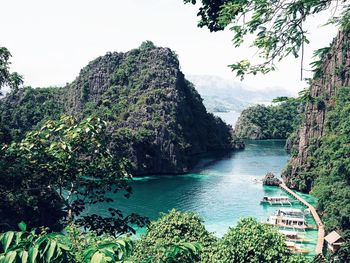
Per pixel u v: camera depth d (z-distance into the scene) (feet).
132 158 341.41
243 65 23.06
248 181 301.84
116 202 229.04
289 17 21.39
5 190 36.50
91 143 36.40
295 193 270.67
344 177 205.16
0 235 13.70
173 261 15.21
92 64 501.97
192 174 339.57
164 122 392.47
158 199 242.17
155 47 506.48
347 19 21.36
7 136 117.29
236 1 21.71
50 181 36.42
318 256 38.58
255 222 94.27
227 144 511.40
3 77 73.10
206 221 198.59
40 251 13.37
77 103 472.44
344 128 243.19
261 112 645.51
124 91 460.96
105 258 12.64
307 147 299.58
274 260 84.53
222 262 83.87
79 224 36.24
